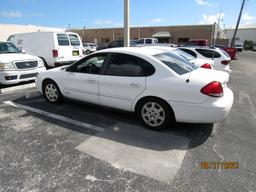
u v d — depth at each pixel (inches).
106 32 1859.0
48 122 171.3
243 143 140.5
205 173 110.0
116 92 165.8
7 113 189.8
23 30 1537.9
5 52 303.4
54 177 106.3
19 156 124.0
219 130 159.0
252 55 1267.2
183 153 128.0
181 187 100.2
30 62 281.9
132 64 159.9
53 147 133.9
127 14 364.5
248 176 107.9
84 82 182.2
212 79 140.1
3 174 108.4
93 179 105.1
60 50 399.2
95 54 178.5
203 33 1550.2
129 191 97.4
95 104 183.5
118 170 112.0
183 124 166.6
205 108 137.0
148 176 107.5
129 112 167.3
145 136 148.8
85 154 126.3
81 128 161.0
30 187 99.6
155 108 153.3
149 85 150.3
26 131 155.5
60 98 209.2
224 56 368.8
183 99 141.4
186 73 150.9
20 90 268.7
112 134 151.6
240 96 267.4
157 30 1678.2
